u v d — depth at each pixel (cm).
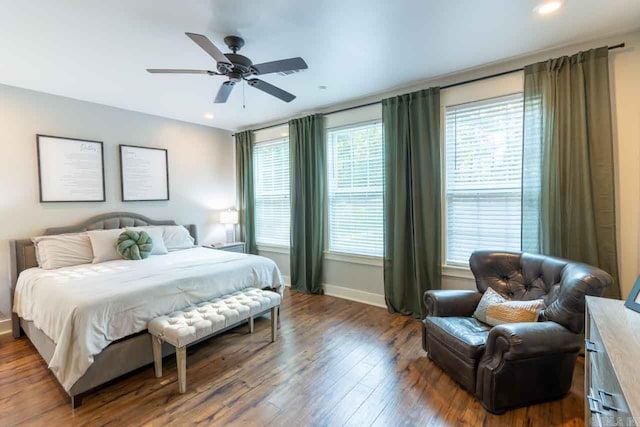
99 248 349
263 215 533
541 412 195
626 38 245
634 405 86
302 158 443
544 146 270
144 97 375
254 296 293
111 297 225
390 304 370
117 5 197
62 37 234
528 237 282
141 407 204
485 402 197
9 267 331
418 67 303
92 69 293
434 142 333
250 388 224
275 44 253
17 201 338
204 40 192
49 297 241
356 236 415
